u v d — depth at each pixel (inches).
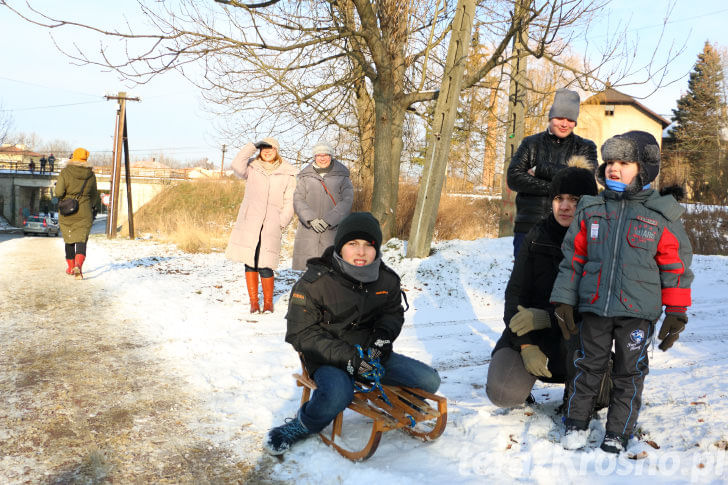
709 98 1982.0
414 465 110.3
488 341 228.5
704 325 259.8
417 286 340.8
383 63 443.5
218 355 194.7
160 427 133.4
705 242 636.7
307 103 475.2
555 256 127.5
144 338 215.9
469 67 521.3
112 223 820.6
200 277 373.4
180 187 1236.5
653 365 188.5
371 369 113.3
